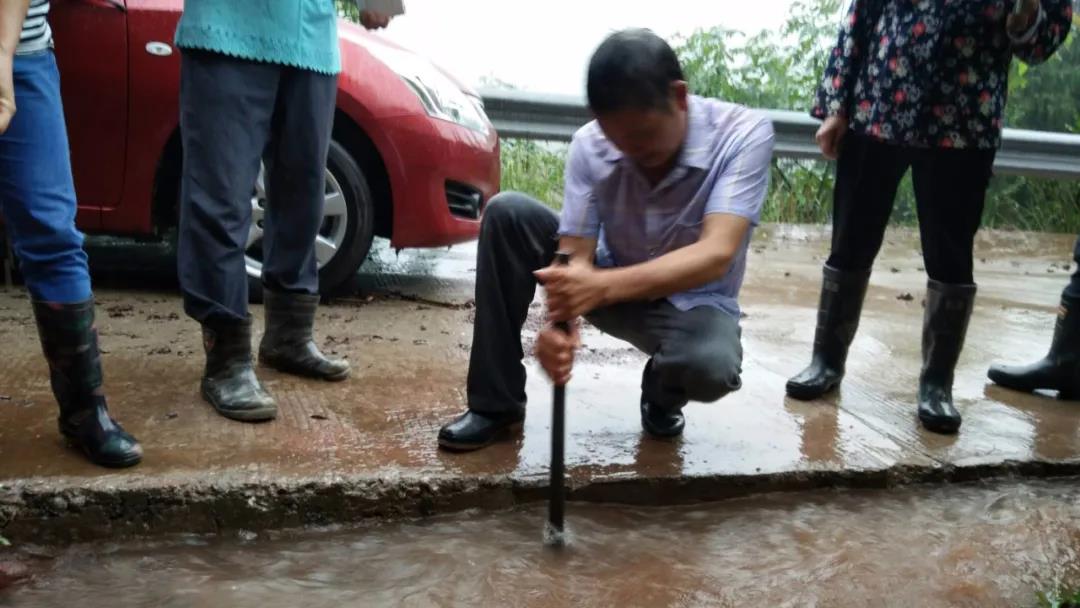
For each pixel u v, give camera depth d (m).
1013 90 9.15
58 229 2.29
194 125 2.75
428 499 2.45
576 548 2.33
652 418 2.86
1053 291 5.96
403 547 2.31
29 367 3.10
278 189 3.08
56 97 2.33
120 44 4.04
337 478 2.40
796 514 2.59
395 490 2.43
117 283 4.59
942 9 2.91
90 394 2.39
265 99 2.84
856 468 2.74
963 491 2.80
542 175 8.22
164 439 2.58
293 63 2.85
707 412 3.14
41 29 2.28
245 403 2.75
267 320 3.23
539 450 2.70
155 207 4.29
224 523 2.33
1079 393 3.54
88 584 2.10
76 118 4.07
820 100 3.29
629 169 2.51
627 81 2.15
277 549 2.29
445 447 2.64
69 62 4.02
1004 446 2.99
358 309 4.32
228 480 2.34
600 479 2.55
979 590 2.22
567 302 2.17
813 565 2.31
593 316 2.80
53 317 2.33
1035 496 2.78
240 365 2.83
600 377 3.46
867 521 2.56
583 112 6.97
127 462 2.38
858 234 3.28
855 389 3.53
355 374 3.29
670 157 2.42
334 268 4.31
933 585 2.24
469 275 5.38
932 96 2.96
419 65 4.52
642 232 2.58
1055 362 3.54
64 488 2.25
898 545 2.43
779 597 2.16
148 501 2.29
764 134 2.44
